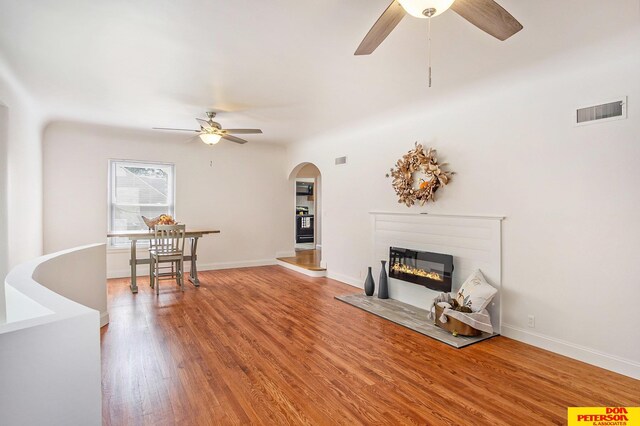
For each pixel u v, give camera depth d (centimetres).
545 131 312
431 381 254
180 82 340
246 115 462
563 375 264
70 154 549
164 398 229
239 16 220
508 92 340
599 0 199
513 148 337
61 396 124
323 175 629
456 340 326
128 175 605
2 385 109
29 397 115
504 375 264
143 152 607
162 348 309
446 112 404
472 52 268
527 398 232
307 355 297
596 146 280
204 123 499
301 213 992
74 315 128
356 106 414
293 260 709
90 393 132
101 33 242
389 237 482
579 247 291
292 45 260
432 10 157
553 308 308
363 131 533
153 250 535
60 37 249
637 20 220
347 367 275
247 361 284
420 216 434
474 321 327
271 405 222
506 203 342
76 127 542
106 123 516
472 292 346
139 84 346
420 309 424
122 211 602
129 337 333
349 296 484
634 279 262
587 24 225
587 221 286
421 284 422
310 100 392
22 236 398
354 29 236
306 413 214
